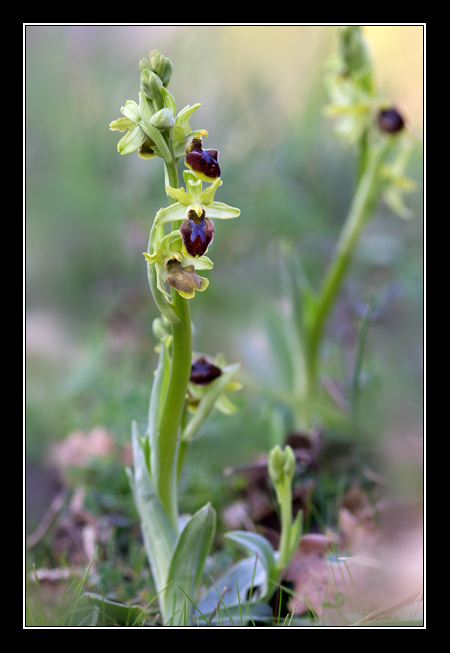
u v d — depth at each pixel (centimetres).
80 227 89
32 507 52
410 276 78
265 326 63
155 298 42
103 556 49
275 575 45
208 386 45
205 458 55
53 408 59
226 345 68
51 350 70
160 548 44
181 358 43
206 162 42
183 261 42
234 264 87
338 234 94
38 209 90
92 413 60
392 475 49
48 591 46
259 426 57
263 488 53
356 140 60
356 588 44
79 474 53
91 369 64
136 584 47
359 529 48
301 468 52
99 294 81
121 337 74
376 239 87
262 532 50
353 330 73
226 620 44
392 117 57
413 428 52
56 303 79
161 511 44
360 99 59
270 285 82
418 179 95
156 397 44
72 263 85
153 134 42
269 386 60
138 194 98
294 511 50
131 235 87
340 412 54
